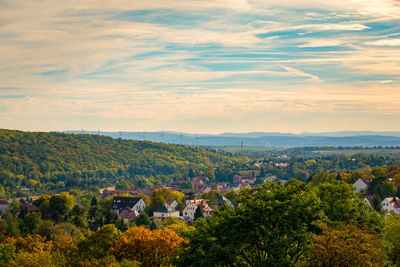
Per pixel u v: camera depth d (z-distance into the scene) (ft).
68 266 255.50
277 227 175.01
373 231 177.37
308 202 177.06
